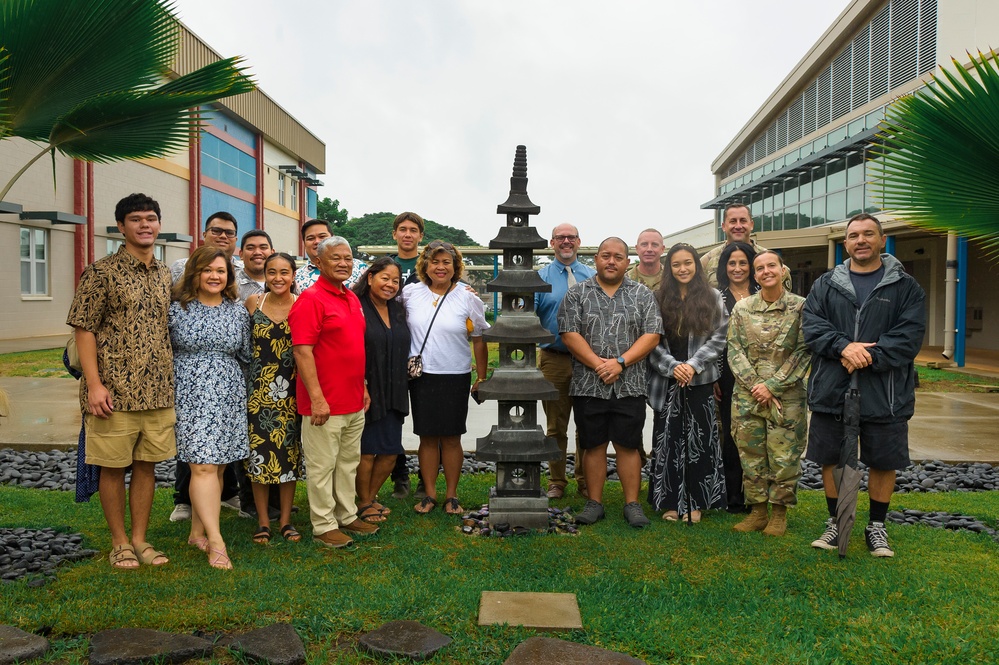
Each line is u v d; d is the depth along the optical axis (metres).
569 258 5.61
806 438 4.59
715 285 5.39
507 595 3.38
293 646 2.83
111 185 21.67
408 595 3.35
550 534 4.51
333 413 4.18
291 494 4.42
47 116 3.98
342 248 4.18
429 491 5.02
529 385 4.55
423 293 4.94
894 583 3.65
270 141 34.97
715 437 4.85
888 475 4.23
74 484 5.63
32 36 3.57
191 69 22.72
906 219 6.73
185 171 26.33
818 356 4.30
